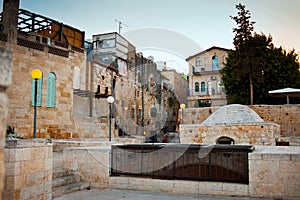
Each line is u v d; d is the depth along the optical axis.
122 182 5.93
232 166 5.37
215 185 5.32
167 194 5.42
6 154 4.00
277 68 22.02
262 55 21.39
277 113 17.86
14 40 12.84
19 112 12.77
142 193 5.50
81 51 16.98
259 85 22.03
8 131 7.75
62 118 14.66
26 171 4.23
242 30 21.00
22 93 12.96
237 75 20.86
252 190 5.11
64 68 15.03
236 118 12.70
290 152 5.58
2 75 1.44
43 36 14.89
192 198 5.07
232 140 11.98
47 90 14.06
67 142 9.28
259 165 5.12
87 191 5.67
